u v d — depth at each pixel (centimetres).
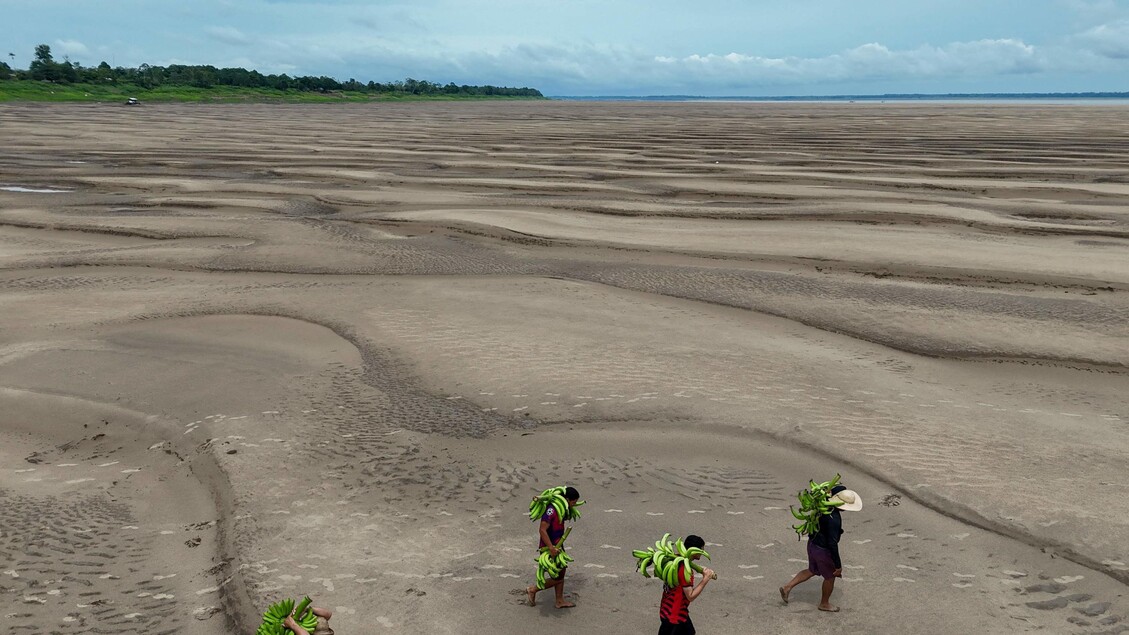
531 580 948
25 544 1037
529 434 1354
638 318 2009
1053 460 1235
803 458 1263
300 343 1853
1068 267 2495
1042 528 1041
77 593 934
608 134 8950
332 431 1363
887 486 1168
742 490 1170
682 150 6638
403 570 967
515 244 2975
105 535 1066
